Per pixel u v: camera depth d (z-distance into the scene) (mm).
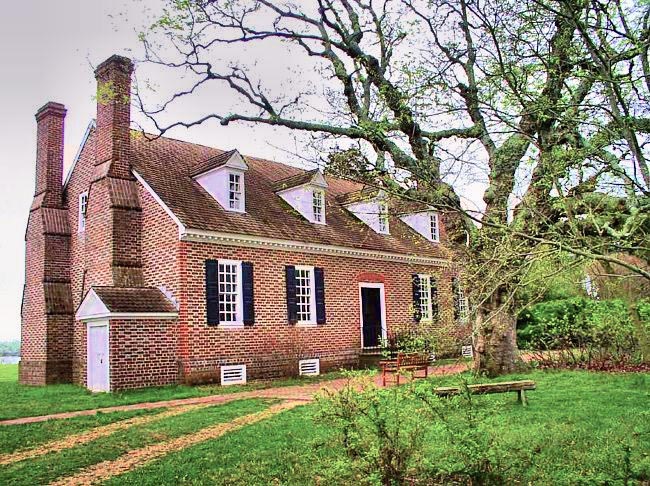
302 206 23984
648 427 8859
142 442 10211
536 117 6906
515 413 10531
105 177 20344
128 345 17812
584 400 11578
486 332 16703
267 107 13047
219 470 8156
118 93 19375
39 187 23562
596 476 6531
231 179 21594
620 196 7547
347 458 6457
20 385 21594
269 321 20938
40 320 22188
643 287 11953
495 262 8484
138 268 20062
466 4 7535
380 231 26734
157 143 23344
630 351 17156
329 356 22875
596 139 6793
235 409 13367
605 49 6426
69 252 22844
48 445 10359
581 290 18328
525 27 7223
